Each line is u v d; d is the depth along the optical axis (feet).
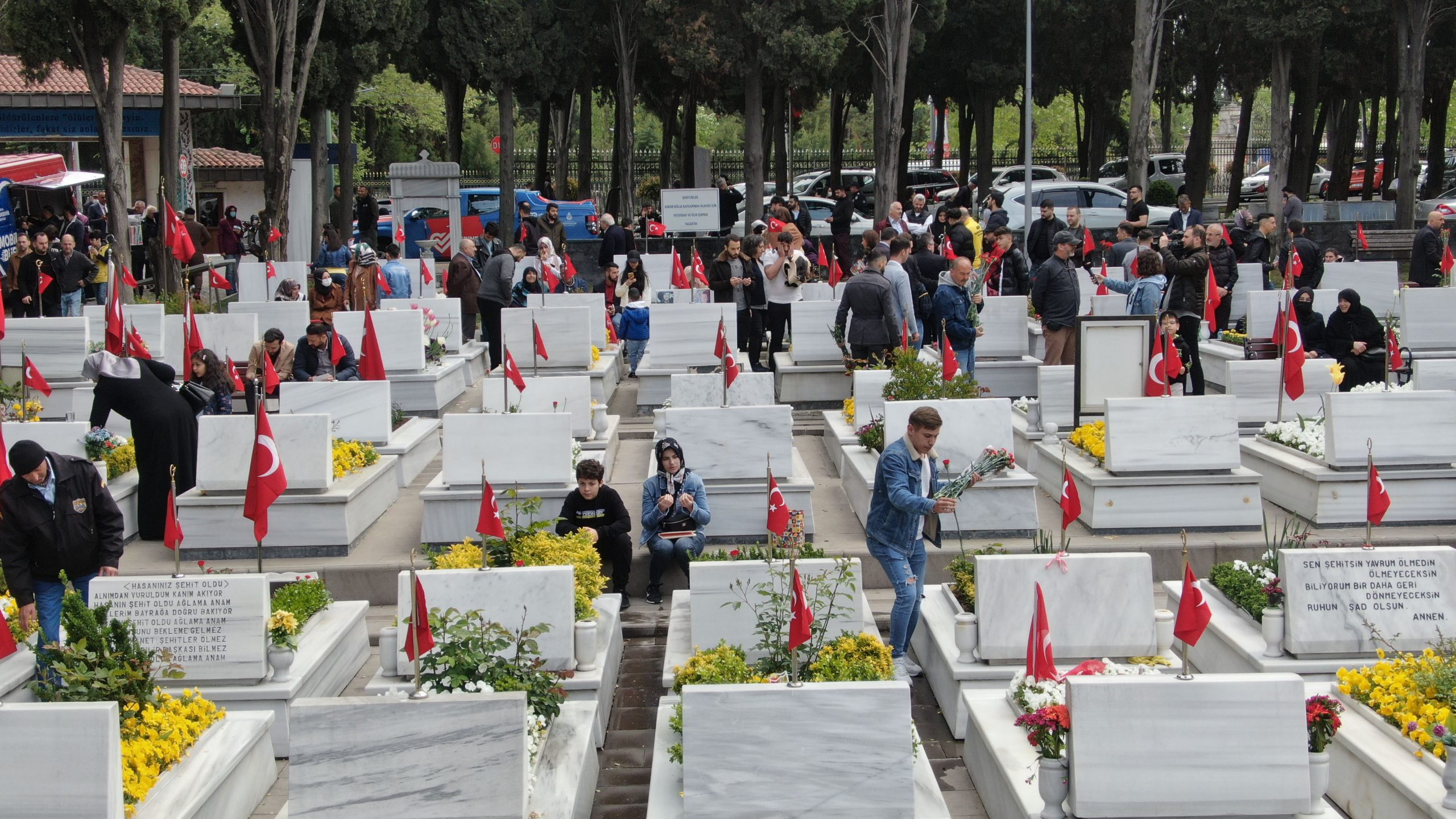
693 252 63.36
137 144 106.93
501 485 36.63
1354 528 36.65
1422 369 40.93
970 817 23.39
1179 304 48.85
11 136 93.45
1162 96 148.77
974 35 124.26
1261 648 26.76
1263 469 39.91
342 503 35.99
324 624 29.81
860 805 20.30
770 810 20.29
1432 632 26.07
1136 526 36.42
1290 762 20.15
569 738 24.14
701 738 20.26
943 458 35.91
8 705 19.65
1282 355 43.78
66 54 68.39
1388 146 144.36
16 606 27.43
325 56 90.79
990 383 53.01
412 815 19.95
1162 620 26.89
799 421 51.42
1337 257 64.90
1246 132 138.41
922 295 55.31
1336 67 126.11
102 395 37.01
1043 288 50.65
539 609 27.04
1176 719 20.15
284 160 77.10
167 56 74.43
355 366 47.32
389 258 64.54
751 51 100.42
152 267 84.17
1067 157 180.04
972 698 25.07
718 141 221.25
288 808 20.25
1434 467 36.81
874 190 128.88
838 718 20.30
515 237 101.35
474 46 100.27
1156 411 36.45
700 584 27.61
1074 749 20.17
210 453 36.58
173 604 26.11
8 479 28.19
